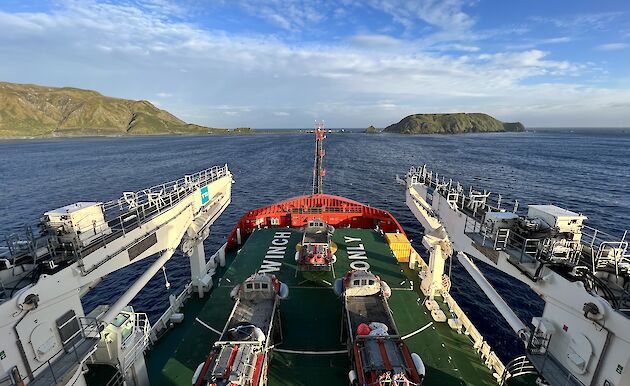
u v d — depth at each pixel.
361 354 15.10
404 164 123.69
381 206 67.50
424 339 20.14
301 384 16.52
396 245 33.59
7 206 67.19
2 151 193.88
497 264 15.63
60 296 11.88
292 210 42.22
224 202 31.23
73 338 12.48
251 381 13.79
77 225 13.48
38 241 13.60
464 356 20.08
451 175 95.31
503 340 28.06
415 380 13.83
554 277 12.38
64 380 10.94
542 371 12.17
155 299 34.91
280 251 31.69
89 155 165.38
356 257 30.50
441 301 25.58
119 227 16.30
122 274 40.41
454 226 20.48
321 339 19.81
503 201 66.00
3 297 11.41
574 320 11.53
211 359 14.72
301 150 183.75
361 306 19.75
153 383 16.56
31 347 10.59
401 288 25.58
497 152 167.50
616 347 9.95
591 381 10.84
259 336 15.94
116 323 15.52
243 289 19.89
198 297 26.14
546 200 67.19
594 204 64.50
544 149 185.25
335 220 41.25
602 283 11.20
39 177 99.75
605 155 153.75
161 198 20.14
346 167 117.81
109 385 14.60
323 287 25.48
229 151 182.88
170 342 21.50
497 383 18.38
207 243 49.53
